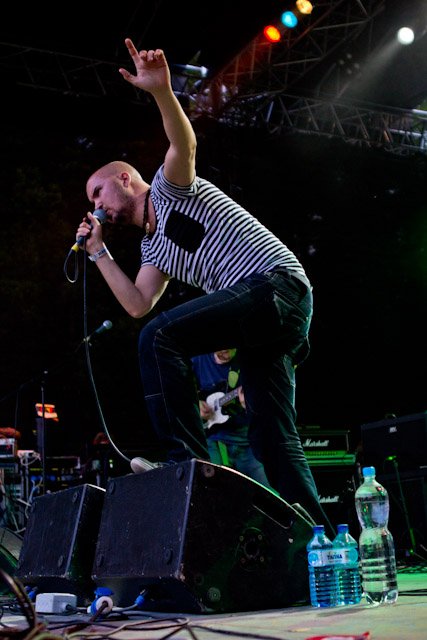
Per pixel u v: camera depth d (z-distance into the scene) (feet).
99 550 6.29
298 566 5.84
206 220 7.02
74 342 30.25
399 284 35.55
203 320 6.52
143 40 28.50
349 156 33.99
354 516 14.85
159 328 6.54
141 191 7.56
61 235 31.14
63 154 31.78
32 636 3.51
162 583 5.48
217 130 31.01
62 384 29.22
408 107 32.40
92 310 30.63
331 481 14.87
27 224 30.99
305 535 5.94
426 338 35.40
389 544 6.26
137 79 6.31
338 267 34.96
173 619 4.86
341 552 5.94
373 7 26.25
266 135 31.73
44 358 29.68
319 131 31.94
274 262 6.94
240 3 26.18
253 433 6.97
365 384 34.60
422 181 34.81
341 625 4.53
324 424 33.76
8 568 10.13
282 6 26.03
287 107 32.09
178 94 30.48
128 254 32.14
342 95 31.35
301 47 28.25
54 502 7.48
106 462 17.13
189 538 5.28
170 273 7.52
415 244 35.58
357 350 34.71
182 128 6.53
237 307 6.57
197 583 5.26
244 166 32.76
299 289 6.92
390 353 35.09
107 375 30.12
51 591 7.28
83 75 28.27
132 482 6.11
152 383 6.51
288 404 6.98
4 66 27.20
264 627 4.54
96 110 29.43
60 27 26.84
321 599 5.75
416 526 13.62
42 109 29.30
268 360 6.95
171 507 5.50
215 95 30.63
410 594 6.60
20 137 31.12
